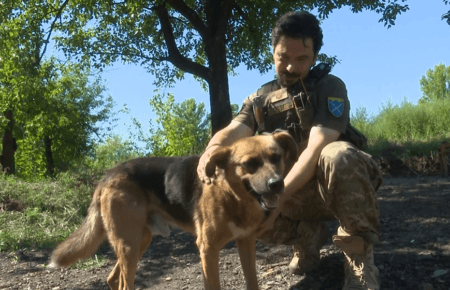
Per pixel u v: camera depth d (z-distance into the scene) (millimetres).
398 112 13312
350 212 2486
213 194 2631
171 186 3037
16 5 13836
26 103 16953
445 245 3506
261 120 3025
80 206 6621
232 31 14664
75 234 3320
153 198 3127
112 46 15250
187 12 12453
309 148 2619
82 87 26422
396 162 9617
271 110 2971
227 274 3449
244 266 2832
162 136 30062
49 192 7215
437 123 12578
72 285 3684
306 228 3096
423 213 4793
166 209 3084
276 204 2389
